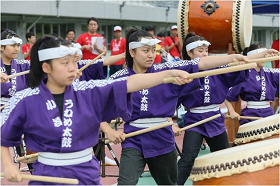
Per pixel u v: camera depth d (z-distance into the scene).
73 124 2.56
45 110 2.56
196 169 3.09
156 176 3.57
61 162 2.57
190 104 4.29
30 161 3.78
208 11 5.91
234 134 6.07
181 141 6.80
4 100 4.89
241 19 5.80
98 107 2.63
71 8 13.88
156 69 3.59
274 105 7.40
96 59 4.71
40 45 2.58
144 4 17.06
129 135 3.42
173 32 10.91
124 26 16.55
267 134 3.93
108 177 4.98
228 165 2.91
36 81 2.60
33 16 14.02
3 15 13.16
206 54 4.34
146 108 3.46
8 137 2.61
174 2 18.09
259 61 2.97
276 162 2.88
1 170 4.59
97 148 4.86
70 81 2.57
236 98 4.98
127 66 3.63
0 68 4.87
